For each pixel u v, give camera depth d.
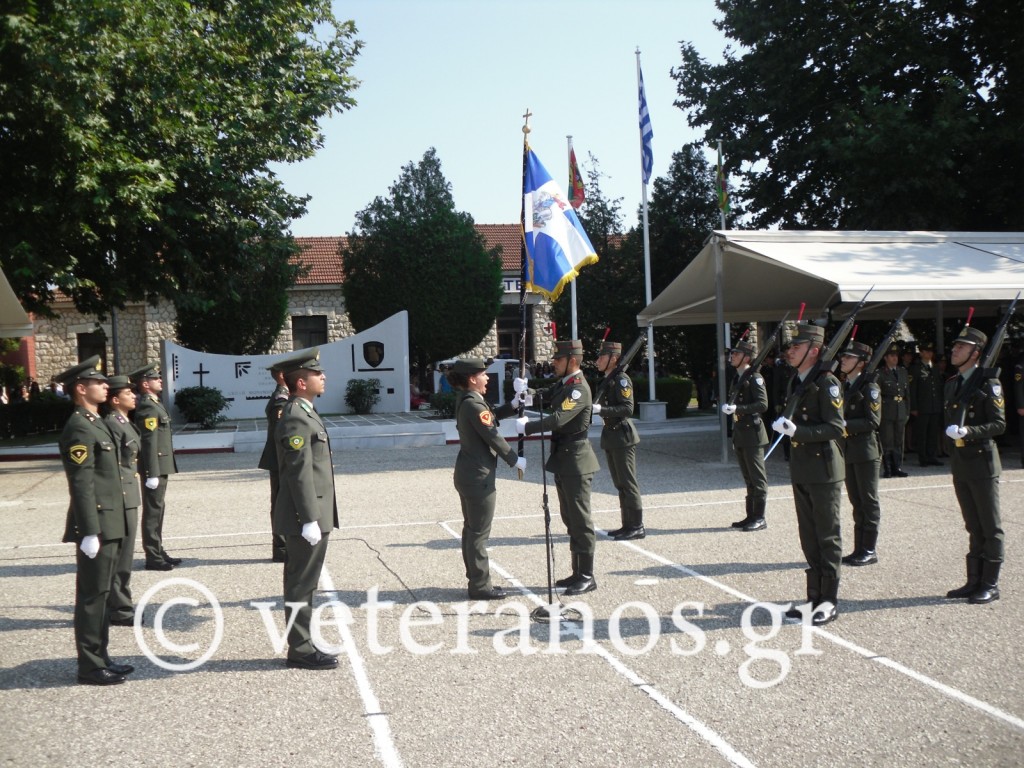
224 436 22.44
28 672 5.66
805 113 23.47
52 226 17.34
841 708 4.82
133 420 8.23
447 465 16.08
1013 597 6.75
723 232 14.84
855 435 7.89
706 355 28.31
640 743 4.46
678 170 27.97
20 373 33.03
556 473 7.23
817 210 23.78
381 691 5.23
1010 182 20.64
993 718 4.65
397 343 30.69
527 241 7.97
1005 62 21.73
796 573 7.57
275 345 37.53
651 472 14.23
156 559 8.27
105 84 16.47
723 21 24.64
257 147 20.53
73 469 5.40
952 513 10.09
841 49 22.16
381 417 28.28
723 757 4.29
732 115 24.27
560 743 4.48
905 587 7.10
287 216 22.06
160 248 19.98
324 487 5.80
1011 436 17.09
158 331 37.38
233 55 20.53
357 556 8.64
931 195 20.59
